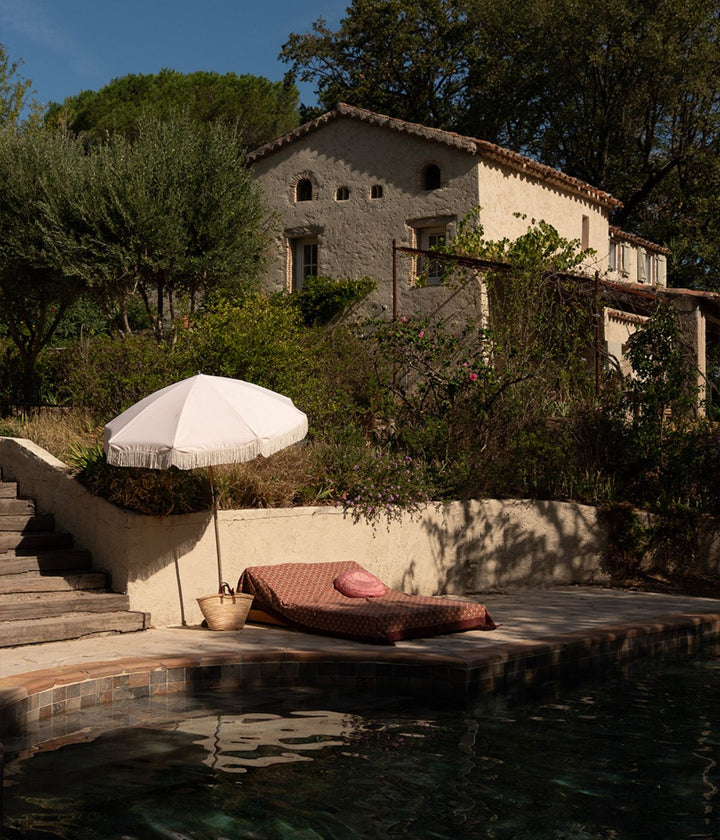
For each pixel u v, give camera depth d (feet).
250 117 120.67
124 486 31.65
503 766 19.19
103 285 58.59
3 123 83.61
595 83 120.16
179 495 32.09
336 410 45.32
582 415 50.19
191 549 32.14
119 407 44.70
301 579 33.04
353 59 132.98
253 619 32.55
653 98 118.73
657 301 63.62
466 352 52.95
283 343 46.44
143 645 27.53
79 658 25.23
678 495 50.52
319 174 83.41
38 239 56.65
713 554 49.49
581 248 89.35
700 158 122.01
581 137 125.70
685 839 15.44
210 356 45.29
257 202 64.13
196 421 27.99
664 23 114.42
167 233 57.57
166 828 15.62
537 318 52.60
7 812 16.22
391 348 51.44
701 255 114.32
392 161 79.56
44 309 61.00
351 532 37.19
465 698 25.35
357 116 80.48
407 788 17.75
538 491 46.55
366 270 80.38
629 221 132.57
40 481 35.27
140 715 22.68
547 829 15.83
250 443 27.99
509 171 78.64
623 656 30.83
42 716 21.89
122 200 57.16
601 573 46.47
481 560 42.27
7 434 41.83
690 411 53.01
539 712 23.77
